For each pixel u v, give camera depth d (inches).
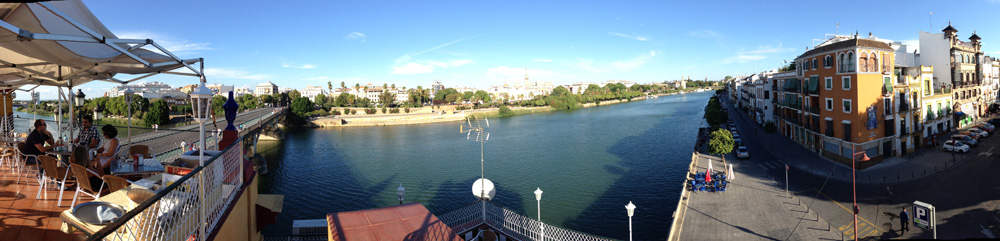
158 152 1184.2
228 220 375.2
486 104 6894.7
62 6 329.1
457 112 5989.2
